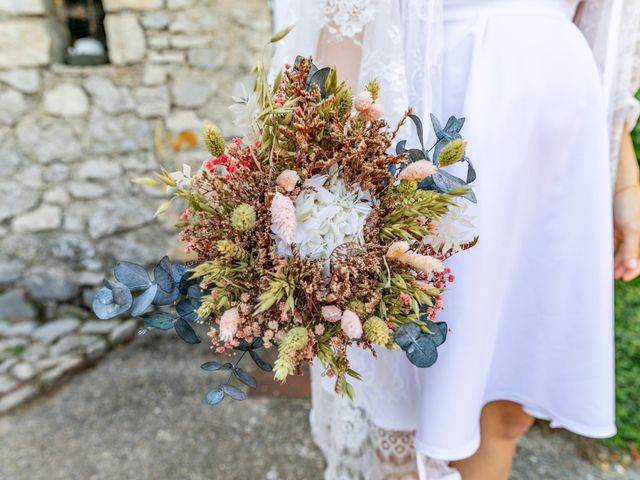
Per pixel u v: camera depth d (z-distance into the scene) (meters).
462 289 0.89
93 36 2.69
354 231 0.66
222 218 0.66
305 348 0.64
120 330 2.56
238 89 2.59
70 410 2.01
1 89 2.51
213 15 2.48
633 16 1.04
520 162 0.92
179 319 0.70
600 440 1.73
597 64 1.08
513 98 0.88
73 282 2.78
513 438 1.20
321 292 0.64
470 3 0.89
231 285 0.64
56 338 2.52
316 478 1.62
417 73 0.86
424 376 0.95
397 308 0.67
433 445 0.93
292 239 0.59
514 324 1.08
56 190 2.69
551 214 0.98
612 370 1.00
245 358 2.34
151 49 2.52
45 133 2.60
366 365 0.95
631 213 1.13
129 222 2.74
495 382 1.12
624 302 1.68
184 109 2.61
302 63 0.67
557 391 1.04
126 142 2.64
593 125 0.93
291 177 0.62
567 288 0.99
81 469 1.69
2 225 2.69
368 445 1.05
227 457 1.73
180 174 0.68
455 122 0.73
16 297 2.74
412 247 0.70
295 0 0.87
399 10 0.85
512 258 0.99
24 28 2.43
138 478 1.64
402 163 0.71
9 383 2.15
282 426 1.88
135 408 2.01
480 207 0.87
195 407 2.01
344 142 0.65
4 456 1.75
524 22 0.89
